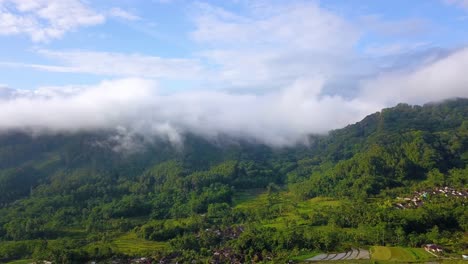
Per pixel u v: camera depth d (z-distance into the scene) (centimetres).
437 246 19438
